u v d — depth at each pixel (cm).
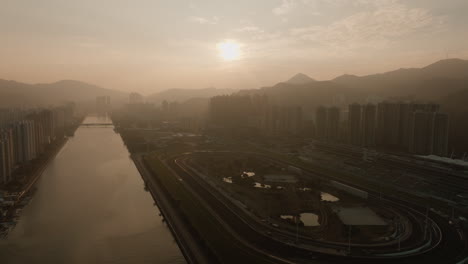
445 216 14612
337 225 13588
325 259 10812
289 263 10606
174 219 15025
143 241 13400
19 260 11788
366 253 11175
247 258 10938
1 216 15425
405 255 11075
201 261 11112
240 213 15125
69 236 13788
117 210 16938
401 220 14150
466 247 11656
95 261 11756
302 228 13275
